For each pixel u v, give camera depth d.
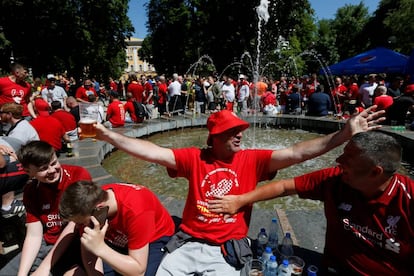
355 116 2.12
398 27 27.02
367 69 14.68
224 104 12.54
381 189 1.70
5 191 3.50
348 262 1.88
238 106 13.20
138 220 1.91
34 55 23.33
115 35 29.22
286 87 16.02
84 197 1.76
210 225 2.26
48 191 2.32
